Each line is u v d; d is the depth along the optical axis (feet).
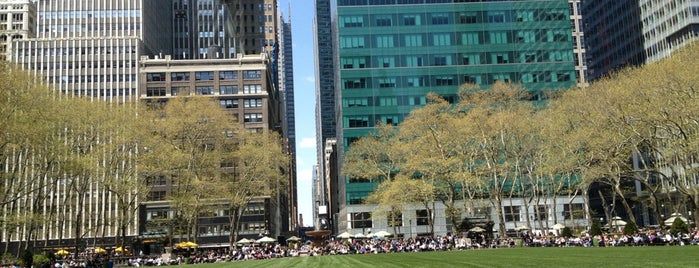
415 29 457.68
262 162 300.61
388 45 454.81
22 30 624.59
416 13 460.14
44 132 212.64
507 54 455.63
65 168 226.17
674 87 200.44
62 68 586.04
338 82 475.72
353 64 451.12
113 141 255.70
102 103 267.80
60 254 300.61
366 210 423.23
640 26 583.99
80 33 609.83
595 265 108.99
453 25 459.32
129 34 608.60
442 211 417.69
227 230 474.49
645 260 115.55
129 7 613.52
